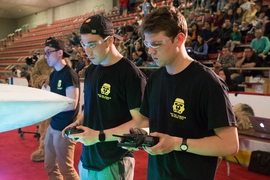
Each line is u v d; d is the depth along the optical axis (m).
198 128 1.21
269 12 7.25
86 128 1.59
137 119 1.60
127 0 13.63
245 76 6.38
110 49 1.69
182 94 1.22
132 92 1.67
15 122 0.70
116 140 1.61
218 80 1.18
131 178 1.82
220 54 7.02
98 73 1.77
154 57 1.21
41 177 3.79
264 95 4.28
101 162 1.74
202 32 7.98
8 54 20.70
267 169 3.87
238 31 7.31
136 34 9.77
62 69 2.56
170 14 1.15
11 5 21.83
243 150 4.27
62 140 2.38
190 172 1.21
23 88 0.82
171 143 1.12
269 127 4.11
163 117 1.30
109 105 1.72
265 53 6.47
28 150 5.02
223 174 3.91
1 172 3.94
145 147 1.10
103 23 1.61
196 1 9.52
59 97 0.80
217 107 1.14
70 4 20.09
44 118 0.76
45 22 22.50
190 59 1.26
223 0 8.51
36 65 4.48
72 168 2.46
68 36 15.18
